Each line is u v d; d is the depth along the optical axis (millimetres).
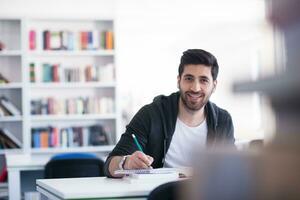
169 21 8523
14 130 6117
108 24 6352
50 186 1818
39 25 6180
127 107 9047
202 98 2260
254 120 364
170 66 9508
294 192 326
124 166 2023
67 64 6234
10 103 6000
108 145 6164
